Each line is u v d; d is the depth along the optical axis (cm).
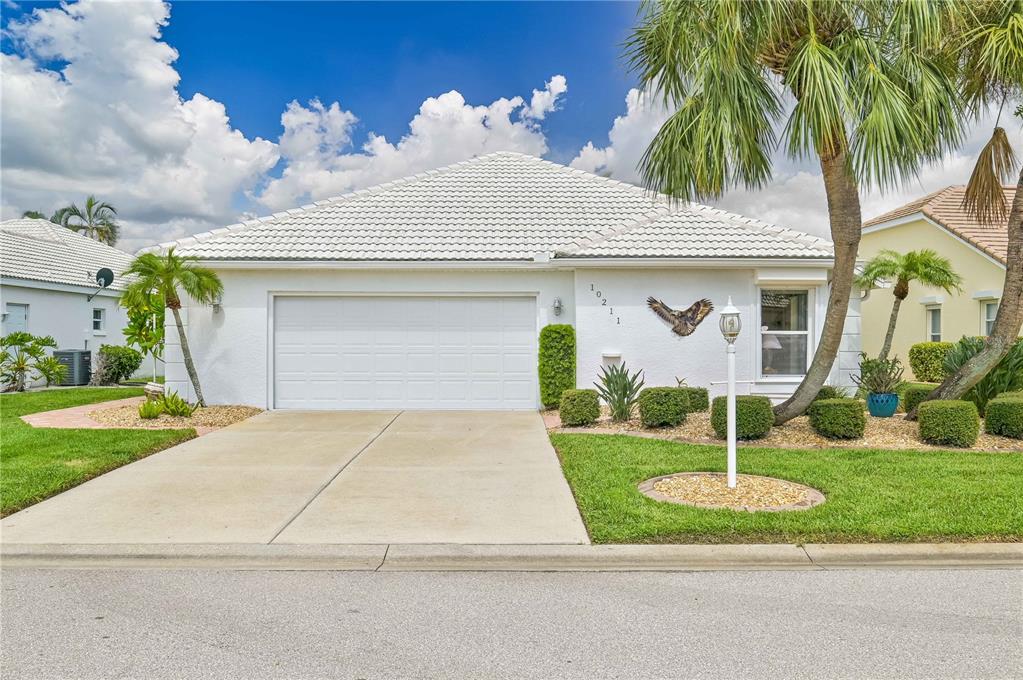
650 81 808
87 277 2128
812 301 1239
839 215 809
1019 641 351
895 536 496
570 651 343
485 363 1266
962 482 637
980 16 798
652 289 1229
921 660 331
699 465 720
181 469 753
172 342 1226
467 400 1265
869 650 342
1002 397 903
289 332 1252
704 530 511
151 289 1148
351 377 1259
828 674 318
